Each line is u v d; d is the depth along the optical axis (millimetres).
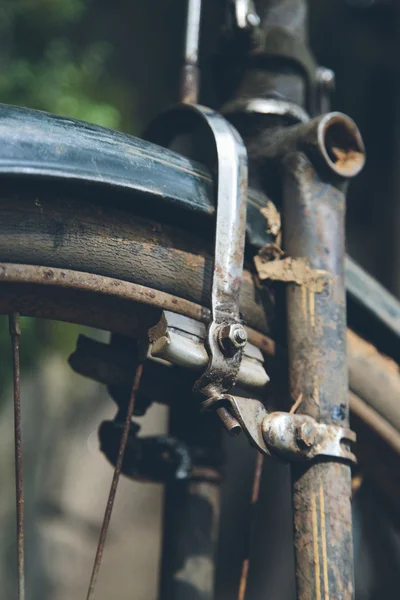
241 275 600
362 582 1751
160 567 704
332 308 627
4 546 2443
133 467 675
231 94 696
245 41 690
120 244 588
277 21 708
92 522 2514
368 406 712
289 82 693
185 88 691
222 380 585
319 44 3133
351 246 3205
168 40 2848
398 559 948
